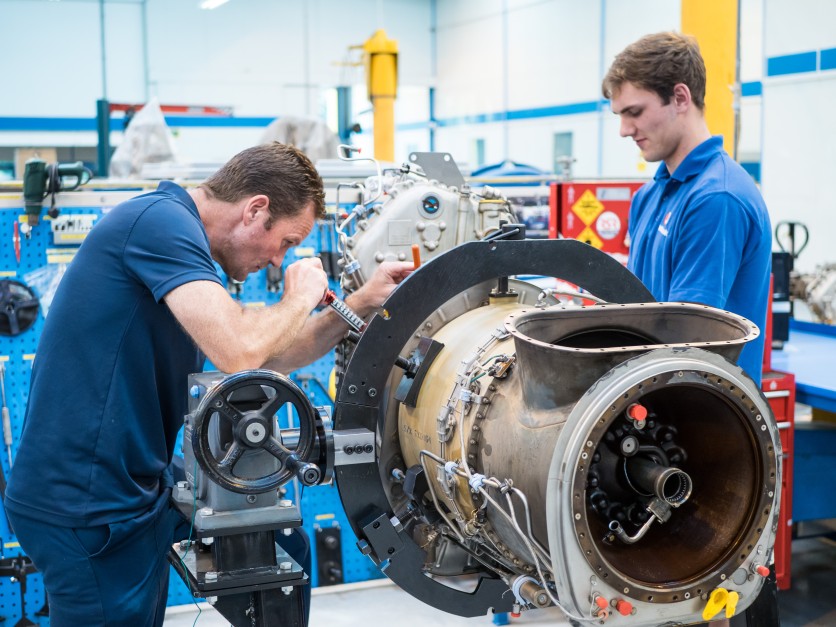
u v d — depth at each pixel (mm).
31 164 2492
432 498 1408
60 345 1475
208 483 1299
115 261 1457
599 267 1507
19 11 10102
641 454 1145
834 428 2953
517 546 1206
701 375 1037
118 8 10523
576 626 1075
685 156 1871
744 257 1805
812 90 4996
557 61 10008
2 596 2631
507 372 1232
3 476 2598
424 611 2828
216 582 1272
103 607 1509
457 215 1788
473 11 11664
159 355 1534
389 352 1389
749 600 1137
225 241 1566
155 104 4371
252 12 11211
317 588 2963
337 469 1364
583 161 9695
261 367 1396
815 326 3836
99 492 1479
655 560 1133
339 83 11367
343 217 1831
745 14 5703
